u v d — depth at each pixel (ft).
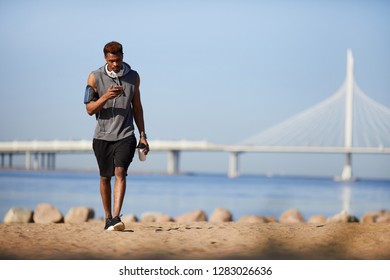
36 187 401.70
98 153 53.11
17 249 44.14
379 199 374.84
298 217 134.41
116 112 52.47
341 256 43.70
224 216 126.72
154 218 127.85
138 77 53.57
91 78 52.47
